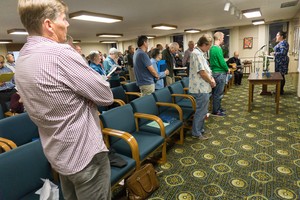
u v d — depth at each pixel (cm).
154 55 401
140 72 329
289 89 566
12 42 1041
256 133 304
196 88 280
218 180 204
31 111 85
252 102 458
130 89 401
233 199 179
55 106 81
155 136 227
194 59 274
